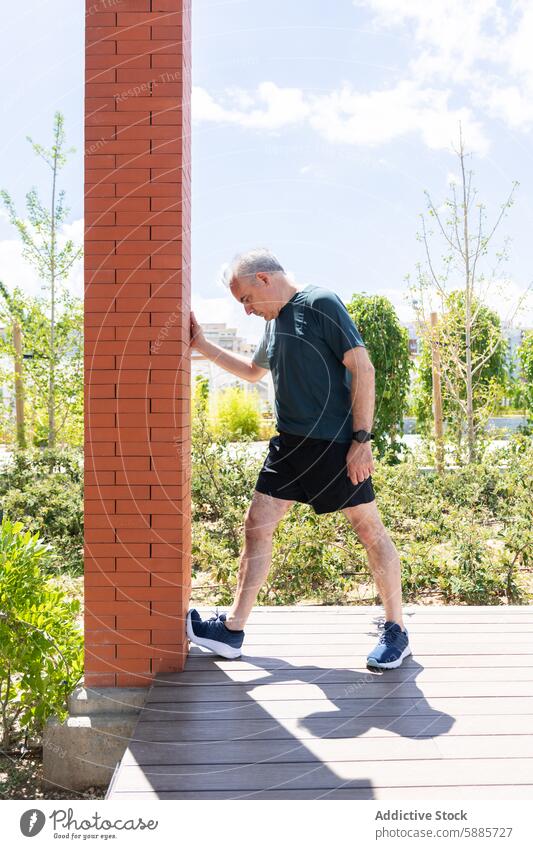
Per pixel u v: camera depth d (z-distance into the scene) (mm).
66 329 8117
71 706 2633
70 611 2895
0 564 2781
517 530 4996
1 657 2699
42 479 7082
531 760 2049
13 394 8461
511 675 2643
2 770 2791
